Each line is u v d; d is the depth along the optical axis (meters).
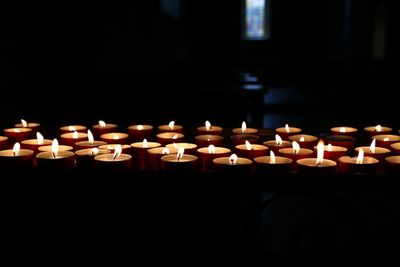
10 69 3.07
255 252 1.73
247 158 1.61
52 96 3.38
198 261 1.91
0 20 2.94
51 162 1.44
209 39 16.86
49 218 2.09
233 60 17.05
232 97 3.50
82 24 4.12
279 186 1.40
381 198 3.56
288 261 1.71
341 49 15.94
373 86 6.24
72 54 3.94
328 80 9.88
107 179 1.43
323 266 1.66
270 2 16.92
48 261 1.88
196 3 16.59
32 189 1.89
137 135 2.03
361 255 1.68
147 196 2.12
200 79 4.75
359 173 1.38
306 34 16.92
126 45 5.82
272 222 3.03
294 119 8.25
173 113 3.59
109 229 2.07
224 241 1.97
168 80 4.74
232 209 2.18
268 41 17.08
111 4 5.08
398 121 5.21
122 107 3.59
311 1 16.73
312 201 3.47
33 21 3.35
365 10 14.73
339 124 7.48
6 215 1.99
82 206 2.16
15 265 1.85
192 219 2.10
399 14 12.54
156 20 7.74
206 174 1.40
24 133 1.97
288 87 16.50
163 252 1.93
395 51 12.77
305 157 1.54
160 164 1.52
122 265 1.89
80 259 1.89
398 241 2.64
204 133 2.01
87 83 3.96
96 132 2.11
